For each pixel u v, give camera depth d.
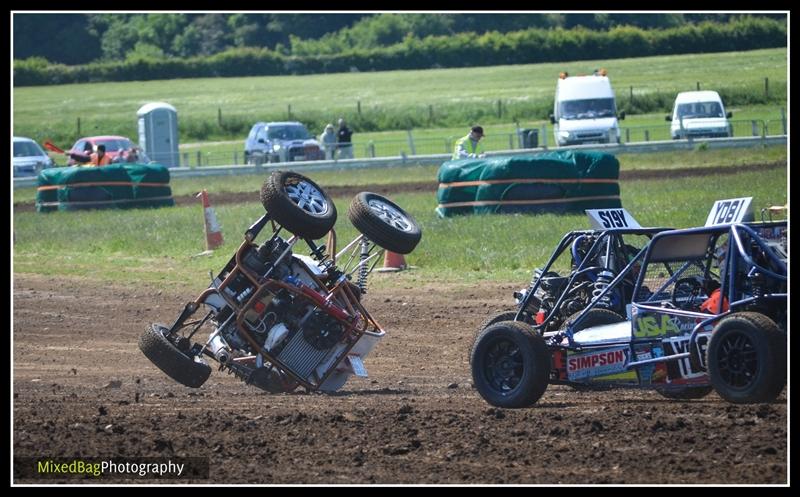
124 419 34.28
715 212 35.03
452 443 30.00
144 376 46.12
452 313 58.88
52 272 78.81
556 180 91.06
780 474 25.88
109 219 108.69
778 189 97.44
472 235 81.25
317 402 37.53
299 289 38.31
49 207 124.69
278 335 38.25
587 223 82.56
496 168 91.88
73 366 48.97
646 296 37.44
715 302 33.91
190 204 126.75
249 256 38.56
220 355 39.09
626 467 27.09
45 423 33.91
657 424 30.62
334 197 122.62
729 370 31.42
